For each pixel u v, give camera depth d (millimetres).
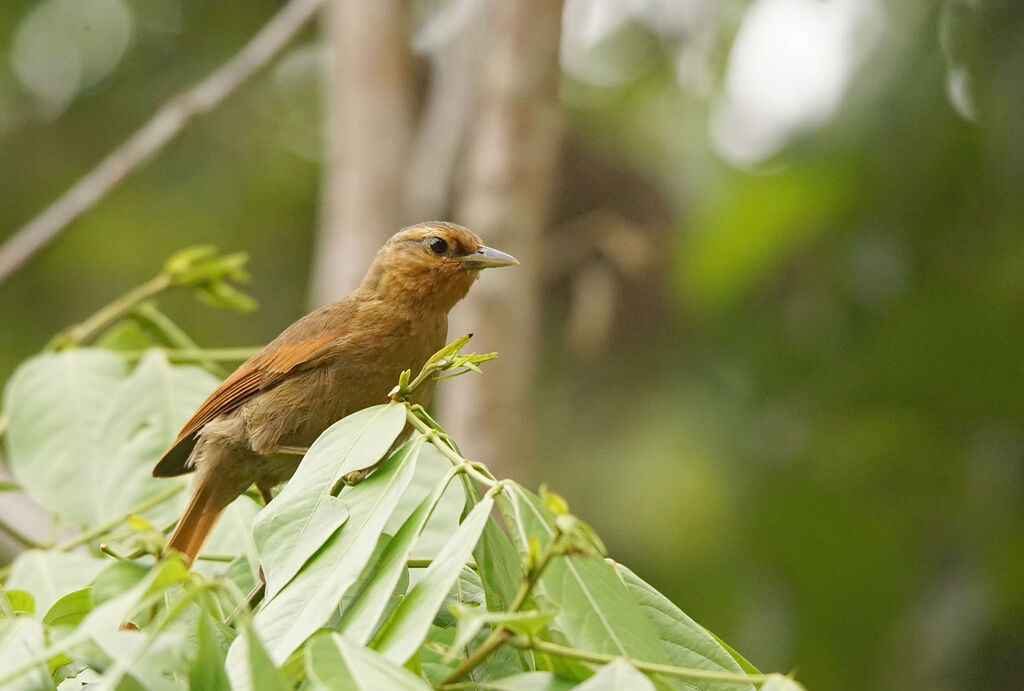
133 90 17312
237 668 4547
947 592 12312
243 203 17328
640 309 15914
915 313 12828
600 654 4465
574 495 15469
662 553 14828
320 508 5051
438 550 6246
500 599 4836
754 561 13547
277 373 7867
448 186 14062
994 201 12805
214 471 7887
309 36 17797
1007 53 12430
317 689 3918
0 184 17062
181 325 16766
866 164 13094
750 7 14297
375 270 8336
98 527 7406
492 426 11117
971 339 12688
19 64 17328
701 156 15758
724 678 4145
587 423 15867
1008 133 12406
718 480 14609
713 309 14195
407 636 4371
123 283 16938
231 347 16828
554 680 4453
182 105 12422
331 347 7930
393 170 13266
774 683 4082
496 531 5023
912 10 12844
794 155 13391
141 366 8195
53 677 5078
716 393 15117
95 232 16766
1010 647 11750
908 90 12781
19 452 7867
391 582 4676
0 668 4316
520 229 11336
